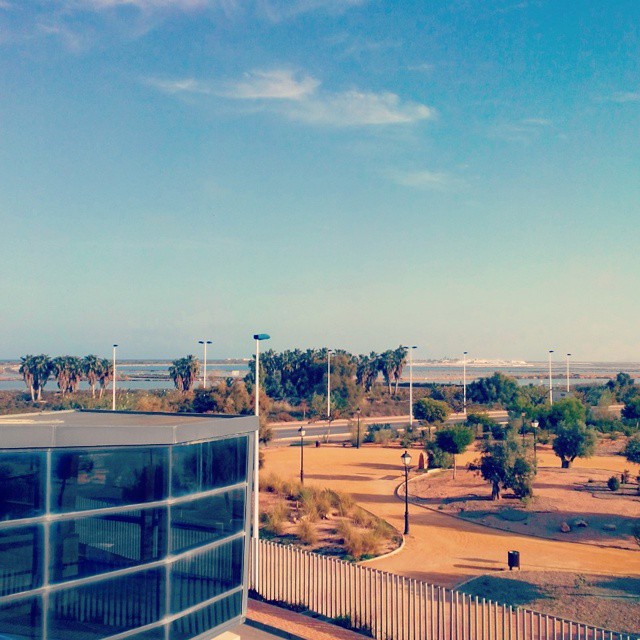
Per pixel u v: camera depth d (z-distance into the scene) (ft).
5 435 38.60
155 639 44.24
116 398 257.96
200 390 206.28
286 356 351.05
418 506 118.32
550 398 323.16
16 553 39.24
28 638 39.47
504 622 54.90
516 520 105.29
